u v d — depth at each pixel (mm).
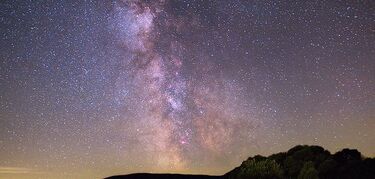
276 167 18828
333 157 19484
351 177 17359
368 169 17594
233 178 20078
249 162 20406
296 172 18750
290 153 20891
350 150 19812
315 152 20219
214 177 22594
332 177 17703
